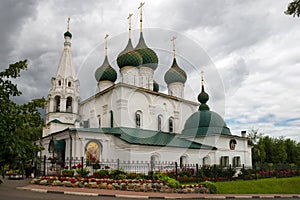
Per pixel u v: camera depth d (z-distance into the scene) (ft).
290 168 83.61
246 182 55.21
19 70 11.96
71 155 62.85
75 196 30.12
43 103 12.30
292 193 53.57
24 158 10.94
